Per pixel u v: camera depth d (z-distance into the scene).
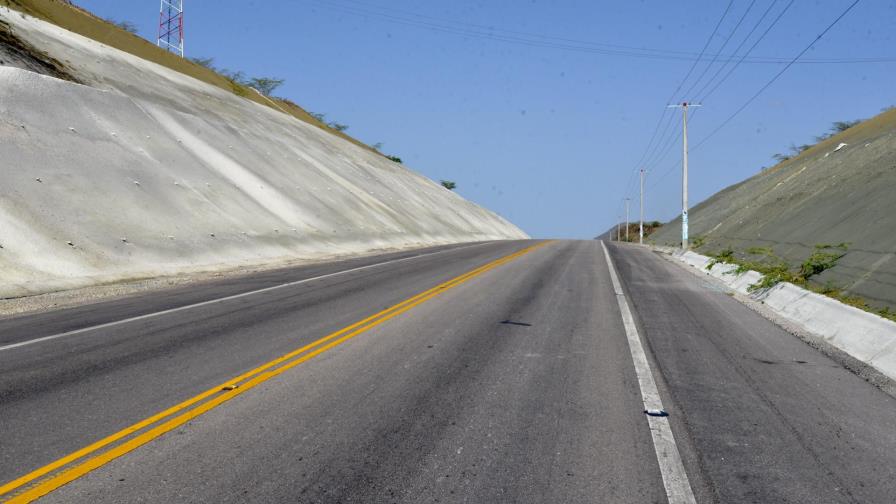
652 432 5.32
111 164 22.61
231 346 8.54
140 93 33.50
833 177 28.30
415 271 20.19
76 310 11.80
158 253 19.69
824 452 4.99
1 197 16.83
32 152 19.77
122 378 6.82
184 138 30.83
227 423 5.38
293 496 4.00
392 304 12.70
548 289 15.70
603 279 18.52
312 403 5.98
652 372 7.40
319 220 33.75
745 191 53.47
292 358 7.85
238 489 4.09
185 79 47.69
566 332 9.88
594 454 4.80
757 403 6.27
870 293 11.84
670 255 37.69
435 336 9.38
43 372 7.05
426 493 4.08
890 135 26.92
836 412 6.06
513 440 5.07
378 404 5.96
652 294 15.25
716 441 5.15
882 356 8.12
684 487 4.25
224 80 67.88
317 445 4.89
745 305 13.89
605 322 10.91
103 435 5.06
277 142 44.34
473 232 72.75
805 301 12.12
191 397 6.13
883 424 5.75
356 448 4.84
